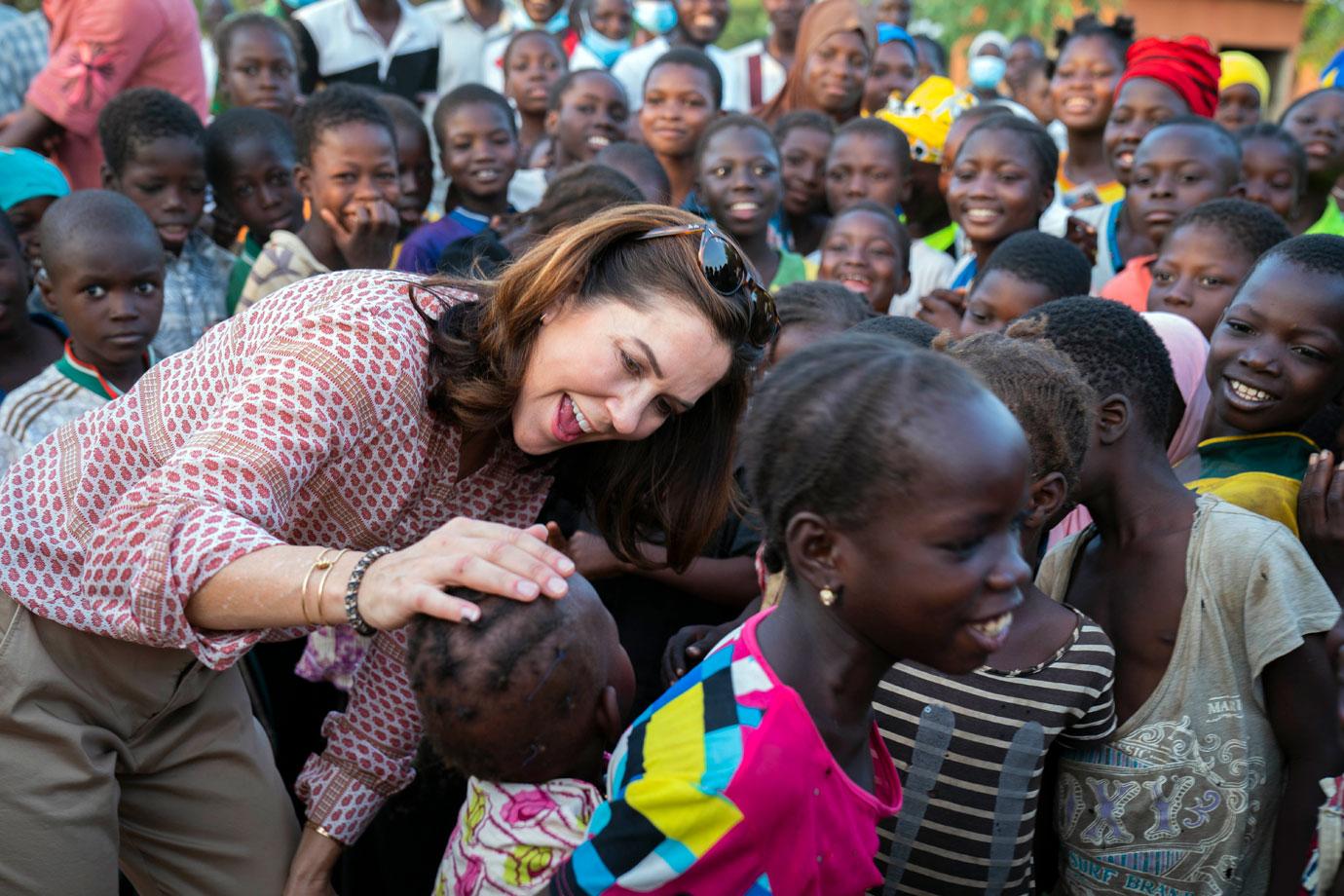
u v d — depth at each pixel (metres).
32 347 3.39
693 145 5.49
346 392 1.68
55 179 4.05
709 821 1.22
